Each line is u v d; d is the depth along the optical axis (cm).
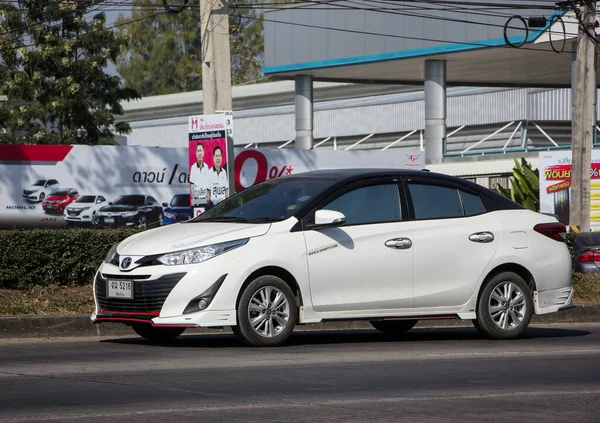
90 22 8075
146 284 2134
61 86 7794
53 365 1936
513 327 2448
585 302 3241
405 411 1468
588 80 4434
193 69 16825
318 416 1424
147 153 5550
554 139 10025
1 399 1556
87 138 8262
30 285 3028
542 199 5553
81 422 1376
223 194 3356
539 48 7150
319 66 8069
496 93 10144
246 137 12125
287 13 8250
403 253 2309
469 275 2378
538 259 2472
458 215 2412
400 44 7631
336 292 2247
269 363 1964
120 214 5466
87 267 3112
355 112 11400
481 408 1501
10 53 7788
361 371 1869
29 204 5250
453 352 2177
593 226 4791
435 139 7800
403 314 2314
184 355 2086
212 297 2120
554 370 1914
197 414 1434
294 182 2381
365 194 2327
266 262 2172
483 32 7169
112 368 1892
